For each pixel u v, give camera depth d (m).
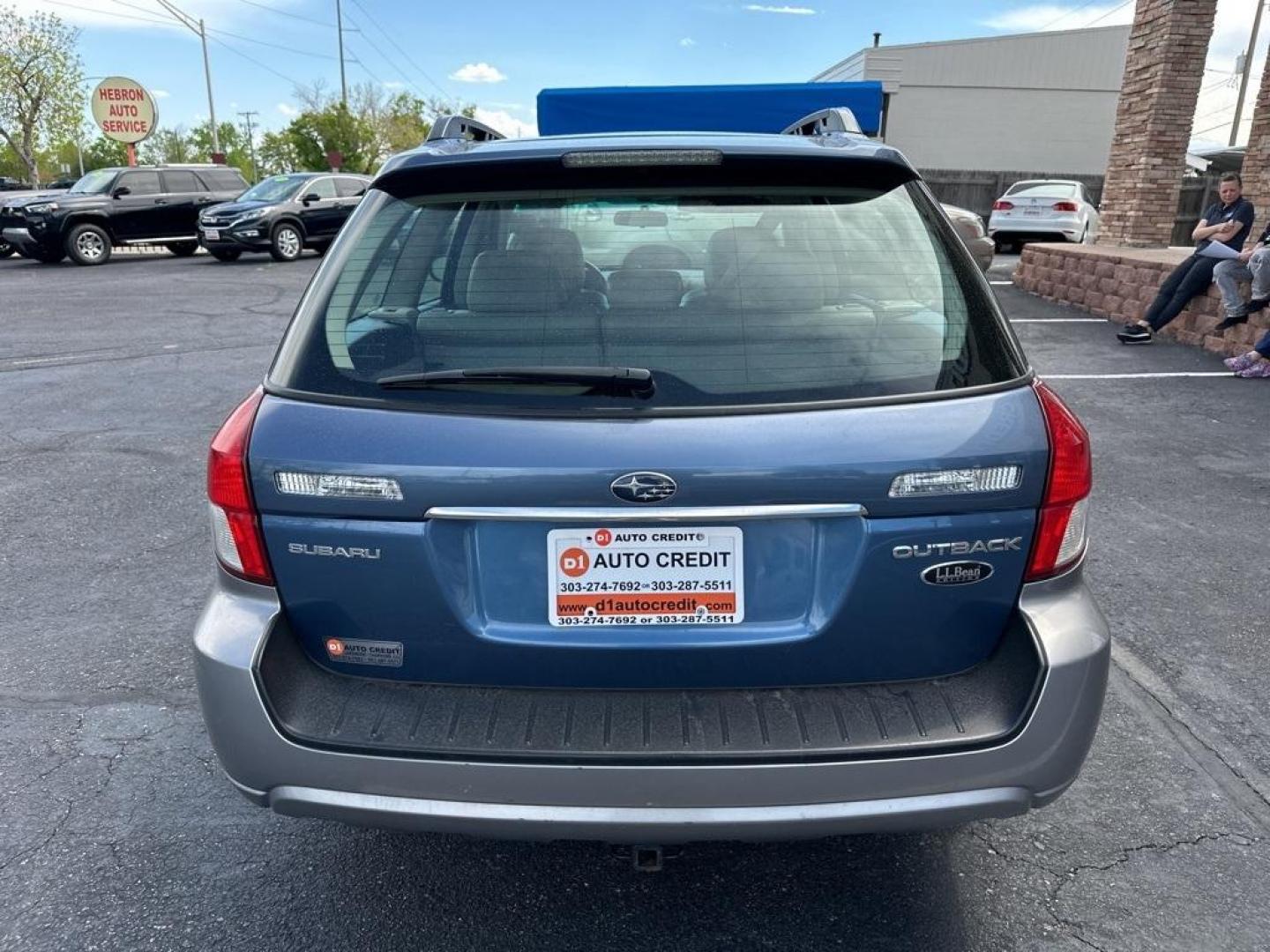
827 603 1.86
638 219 2.10
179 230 19.91
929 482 1.80
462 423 1.82
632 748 1.80
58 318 11.62
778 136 2.47
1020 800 1.85
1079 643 1.88
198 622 1.95
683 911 2.31
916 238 2.13
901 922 2.27
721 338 1.92
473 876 2.43
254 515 1.88
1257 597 3.91
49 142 38.72
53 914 2.30
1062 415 1.93
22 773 2.84
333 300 2.04
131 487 5.37
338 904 2.33
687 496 1.78
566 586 1.86
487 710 1.89
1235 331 8.35
